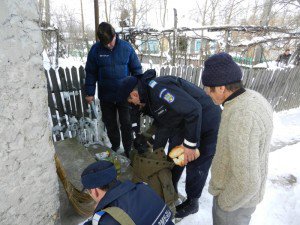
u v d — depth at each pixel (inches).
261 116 50.4
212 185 62.5
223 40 316.2
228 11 423.2
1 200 58.1
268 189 125.0
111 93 124.6
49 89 128.5
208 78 54.5
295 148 167.9
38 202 67.5
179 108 76.7
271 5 344.8
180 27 272.7
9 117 54.3
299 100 267.1
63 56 436.1
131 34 243.8
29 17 52.9
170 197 91.4
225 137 54.6
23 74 54.6
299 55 330.0
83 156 112.2
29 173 62.4
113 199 44.2
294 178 136.1
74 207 84.0
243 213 61.1
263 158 54.4
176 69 172.2
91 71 124.3
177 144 96.8
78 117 142.3
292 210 112.8
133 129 104.3
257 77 214.2
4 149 55.3
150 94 81.2
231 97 53.9
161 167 91.4
